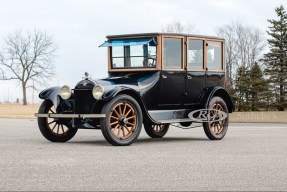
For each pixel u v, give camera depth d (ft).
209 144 34.19
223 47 40.68
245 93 193.67
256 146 32.63
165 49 36.47
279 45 184.55
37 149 29.89
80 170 21.53
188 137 42.19
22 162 23.91
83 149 30.01
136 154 27.48
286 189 17.56
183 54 37.50
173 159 25.35
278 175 20.48
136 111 33.32
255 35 214.07
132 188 17.62
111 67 38.14
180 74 37.29
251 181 19.08
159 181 18.99
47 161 24.30
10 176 19.98
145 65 36.63
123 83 34.60
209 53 39.52
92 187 17.78
